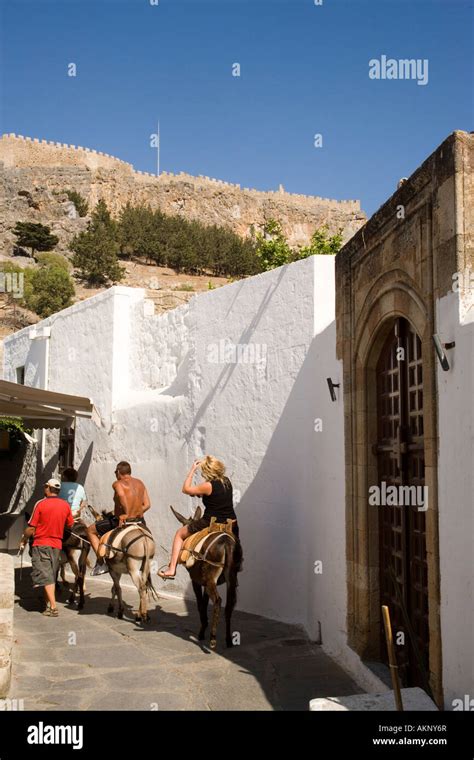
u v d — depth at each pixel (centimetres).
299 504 867
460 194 448
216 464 804
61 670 676
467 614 418
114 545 898
